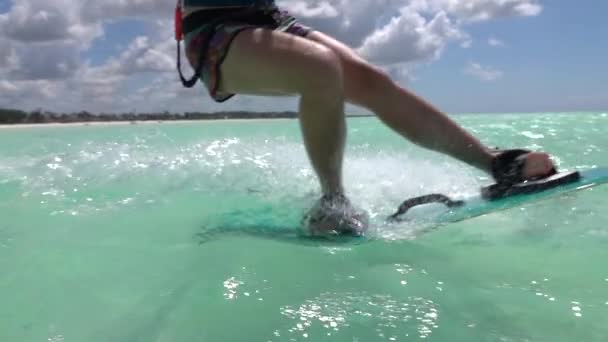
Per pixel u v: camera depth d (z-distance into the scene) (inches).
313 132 86.9
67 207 105.3
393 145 173.3
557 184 96.6
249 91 94.9
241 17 95.0
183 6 100.2
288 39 87.5
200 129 422.9
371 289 56.2
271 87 90.7
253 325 48.3
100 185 129.6
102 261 68.0
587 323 47.7
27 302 55.2
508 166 102.3
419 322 48.6
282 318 49.7
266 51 87.8
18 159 177.9
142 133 362.9
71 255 71.1
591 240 71.7
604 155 155.0
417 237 76.9
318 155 87.0
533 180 99.2
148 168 151.8
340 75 86.6
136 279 61.1
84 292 57.7
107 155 180.4
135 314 51.9
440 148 103.7
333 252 70.0
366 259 66.5
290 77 86.4
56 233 83.4
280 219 93.7
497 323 48.2
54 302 55.2
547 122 312.5
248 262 65.5
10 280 61.7
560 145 184.7
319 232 80.9
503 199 94.6
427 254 68.4
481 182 113.9
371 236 78.4
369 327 47.6
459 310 50.8
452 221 83.7
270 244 74.4
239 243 75.2
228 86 96.0
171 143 218.1
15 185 129.8
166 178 137.3
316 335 46.3
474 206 91.6
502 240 73.4
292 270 62.3
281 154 171.8
